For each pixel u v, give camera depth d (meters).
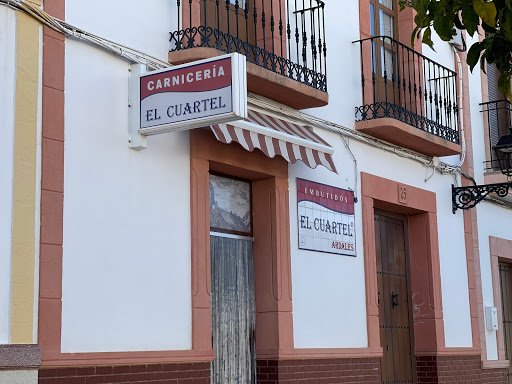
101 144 6.89
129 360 6.79
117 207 6.96
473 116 12.89
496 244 13.05
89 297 6.61
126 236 7.00
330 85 9.76
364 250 9.99
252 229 8.80
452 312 11.58
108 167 6.93
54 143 6.50
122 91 7.13
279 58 8.58
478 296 12.32
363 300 9.88
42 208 6.34
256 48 8.27
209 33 8.30
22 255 6.15
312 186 9.25
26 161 6.29
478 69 13.25
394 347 10.81
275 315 8.53
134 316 6.97
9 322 6.01
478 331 12.12
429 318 11.16
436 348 11.06
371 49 10.59
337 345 9.32
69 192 6.58
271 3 8.95
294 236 8.91
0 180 6.10
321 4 9.31
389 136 10.38
